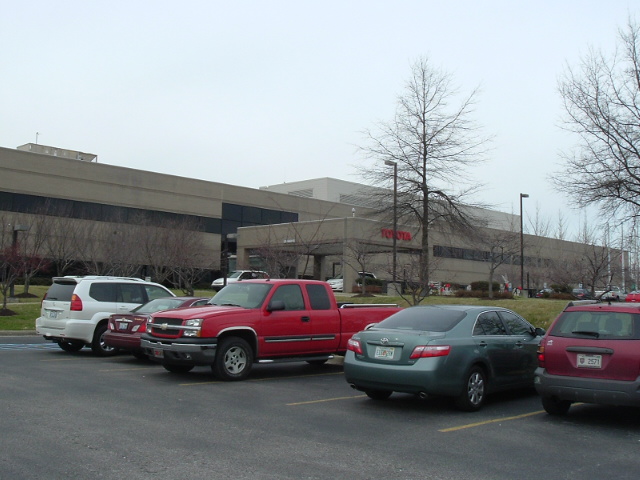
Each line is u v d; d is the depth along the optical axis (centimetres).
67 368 1307
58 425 777
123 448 679
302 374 1347
